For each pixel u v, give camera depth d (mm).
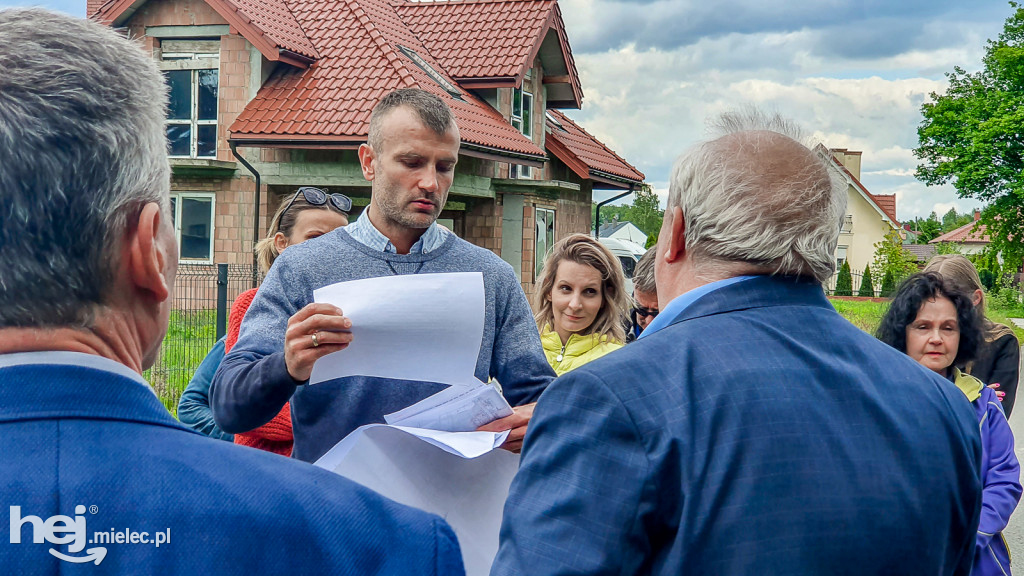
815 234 1576
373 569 896
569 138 21719
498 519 2180
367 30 16766
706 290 1603
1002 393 3920
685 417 1397
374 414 2453
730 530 1345
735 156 1591
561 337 4242
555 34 19391
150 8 16750
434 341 2172
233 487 886
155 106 953
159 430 910
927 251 67938
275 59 15672
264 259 3725
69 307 875
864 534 1368
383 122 2588
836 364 1513
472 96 17969
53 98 856
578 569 1337
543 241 19406
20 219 844
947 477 1478
